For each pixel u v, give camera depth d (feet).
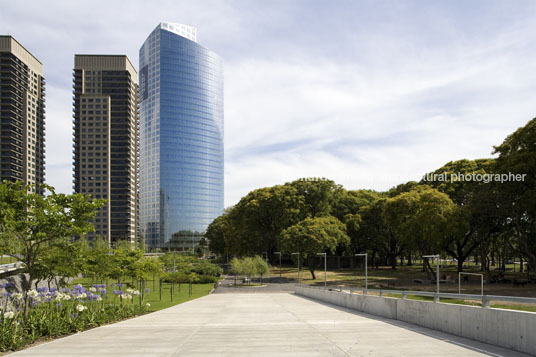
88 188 503.61
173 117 541.75
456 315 36.58
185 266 222.69
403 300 49.32
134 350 28.94
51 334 39.27
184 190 541.34
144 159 558.56
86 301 58.85
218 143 579.89
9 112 449.89
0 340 33.78
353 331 38.88
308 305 86.43
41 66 519.19
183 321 52.31
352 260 283.59
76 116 513.86
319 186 265.34
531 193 122.01
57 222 49.98
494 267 286.05
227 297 127.54
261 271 192.85
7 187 49.98
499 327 30.83
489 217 150.61
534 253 160.15
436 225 152.35
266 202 259.60
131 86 561.84
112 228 515.50
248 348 29.43
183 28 588.09
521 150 129.08
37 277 58.95
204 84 567.18
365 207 270.05
